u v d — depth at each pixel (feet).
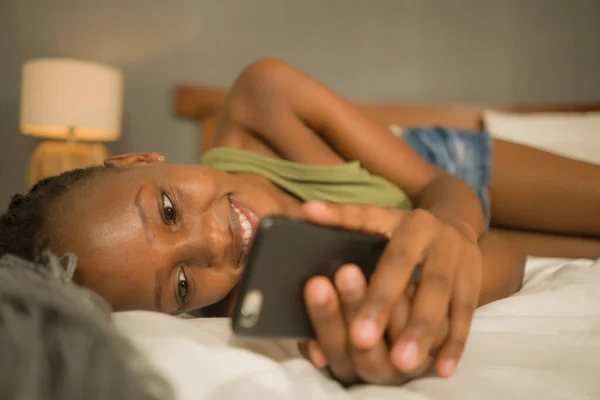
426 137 3.92
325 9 6.29
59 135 5.94
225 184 2.54
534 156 3.70
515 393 1.34
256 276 1.19
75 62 5.25
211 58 6.40
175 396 1.18
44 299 1.08
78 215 2.02
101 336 1.07
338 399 1.33
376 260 1.45
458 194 2.69
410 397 1.33
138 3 6.40
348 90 6.32
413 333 1.30
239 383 1.27
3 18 6.40
